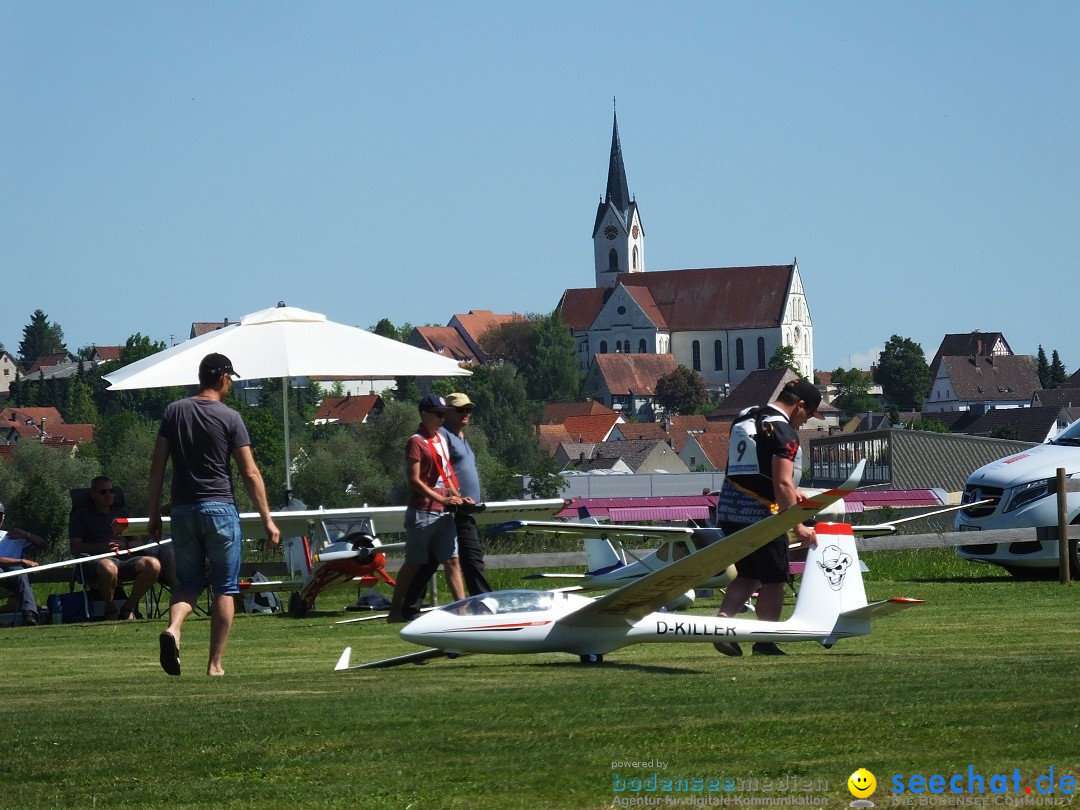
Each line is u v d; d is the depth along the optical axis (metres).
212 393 26.86
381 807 14.23
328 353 53.72
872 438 187.75
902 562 65.56
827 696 19.81
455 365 55.84
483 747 16.80
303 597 48.09
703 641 27.52
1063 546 54.88
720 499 29.73
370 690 22.06
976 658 26.38
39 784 15.68
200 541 26.55
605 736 17.20
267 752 16.88
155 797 14.96
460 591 36.88
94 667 30.95
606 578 56.56
